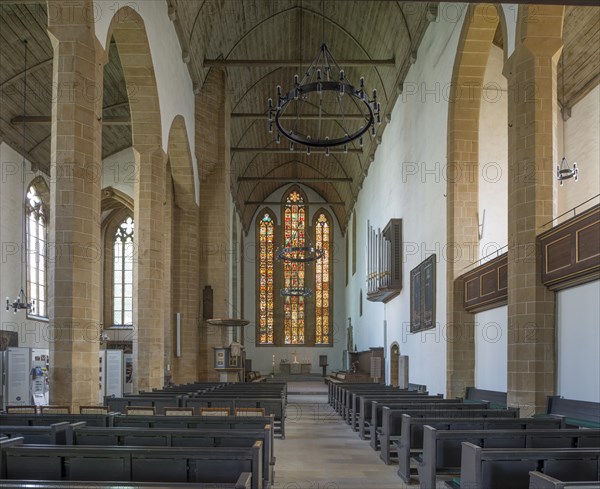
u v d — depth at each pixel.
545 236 11.38
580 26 17.38
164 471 5.02
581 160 19.95
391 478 9.36
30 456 5.13
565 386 11.08
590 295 10.19
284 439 13.88
